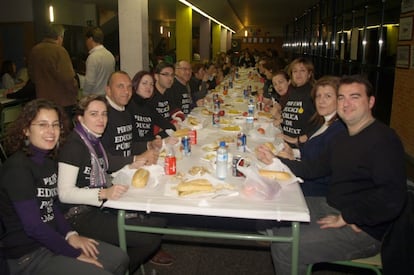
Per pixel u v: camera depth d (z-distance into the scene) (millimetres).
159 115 3299
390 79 6258
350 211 1722
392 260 1593
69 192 1718
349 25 8445
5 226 1489
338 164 1928
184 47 11555
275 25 24906
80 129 1883
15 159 1518
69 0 10219
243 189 1742
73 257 1562
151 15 14891
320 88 2416
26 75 6438
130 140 2604
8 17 8273
